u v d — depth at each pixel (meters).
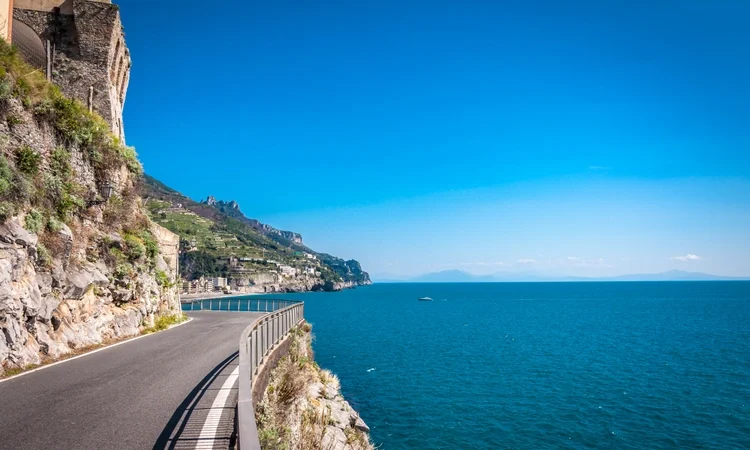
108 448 6.65
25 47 24.77
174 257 28.81
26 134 14.17
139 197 23.44
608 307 128.50
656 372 37.25
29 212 13.30
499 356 44.69
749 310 110.25
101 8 25.42
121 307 19.22
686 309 116.44
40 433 7.17
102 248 18.14
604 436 22.92
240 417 4.30
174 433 7.39
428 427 24.00
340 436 16.41
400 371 37.22
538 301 168.50
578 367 39.25
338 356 44.38
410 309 124.56
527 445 21.81
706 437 22.81
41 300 12.97
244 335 8.55
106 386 10.36
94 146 18.39
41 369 11.94
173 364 13.22
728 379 34.59
